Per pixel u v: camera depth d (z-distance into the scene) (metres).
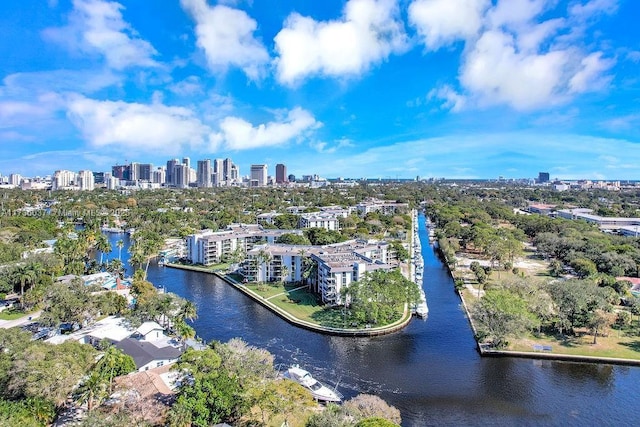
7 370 67.38
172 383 75.88
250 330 123.50
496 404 85.12
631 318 127.06
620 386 92.44
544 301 121.81
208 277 190.25
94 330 109.56
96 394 72.75
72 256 182.50
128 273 196.38
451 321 131.88
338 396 85.56
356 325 124.06
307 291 161.00
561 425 78.50
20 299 135.38
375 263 150.88
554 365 102.19
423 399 86.81
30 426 59.59
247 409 70.50
